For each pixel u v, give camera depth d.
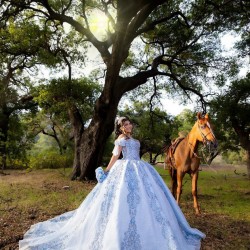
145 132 20.92
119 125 4.45
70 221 4.32
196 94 18.83
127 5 12.59
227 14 15.84
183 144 7.31
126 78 14.94
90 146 13.80
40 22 15.70
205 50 18.33
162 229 3.63
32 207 7.38
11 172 17.97
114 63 12.88
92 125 13.91
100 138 13.77
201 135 6.54
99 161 14.03
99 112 13.66
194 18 16.58
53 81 15.20
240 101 19.00
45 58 14.73
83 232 3.83
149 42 19.45
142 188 3.88
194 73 19.22
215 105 18.55
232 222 6.47
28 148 25.69
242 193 11.12
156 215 3.72
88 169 13.77
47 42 15.01
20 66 19.80
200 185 13.67
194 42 17.09
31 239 4.25
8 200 8.37
